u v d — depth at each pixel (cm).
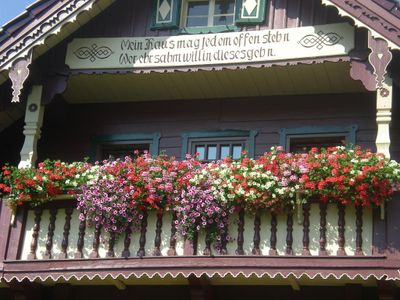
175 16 1545
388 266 1249
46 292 1461
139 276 1321
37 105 1534
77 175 1406
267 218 1333
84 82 1612
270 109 1599
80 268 1349
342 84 1541
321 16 1474
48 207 1427
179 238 1349
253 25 1511
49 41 1527
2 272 1380
